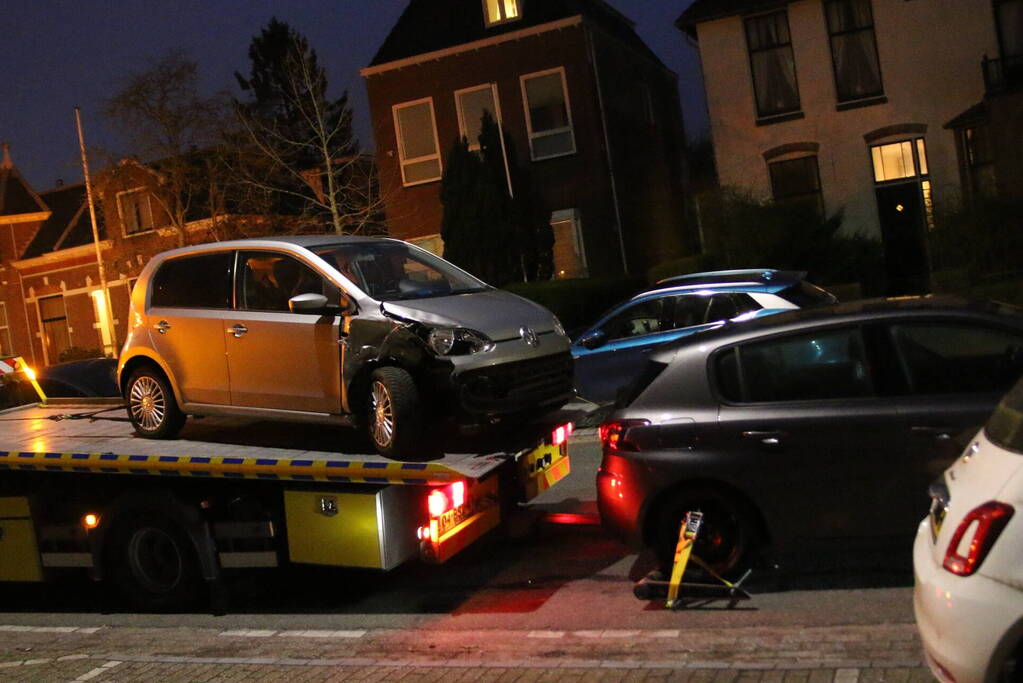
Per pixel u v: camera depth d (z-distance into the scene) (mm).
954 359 5938
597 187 29312
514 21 29781
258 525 7250
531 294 23906
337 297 7254
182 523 7387
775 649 5242
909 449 5859
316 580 8086
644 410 6410
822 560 6719
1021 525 3660
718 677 4910
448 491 6551
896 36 24703
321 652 6266
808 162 25719
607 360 11539
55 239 42000
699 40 26156
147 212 33469
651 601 6430
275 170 28000
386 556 6766
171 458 7348
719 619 5934
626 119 31906
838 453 5977
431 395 6766
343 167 27922
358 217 28391
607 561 7492
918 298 6418
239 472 7133
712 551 6328
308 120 27547
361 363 6953
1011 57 23797
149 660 6379
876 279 22078
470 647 5992
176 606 7680
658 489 6277
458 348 6762
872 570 6453
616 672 5172
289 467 6945
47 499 8047
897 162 25078
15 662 6805
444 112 30484
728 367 6316
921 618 3951
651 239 32375
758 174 26000
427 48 30594
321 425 7988
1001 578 3652
